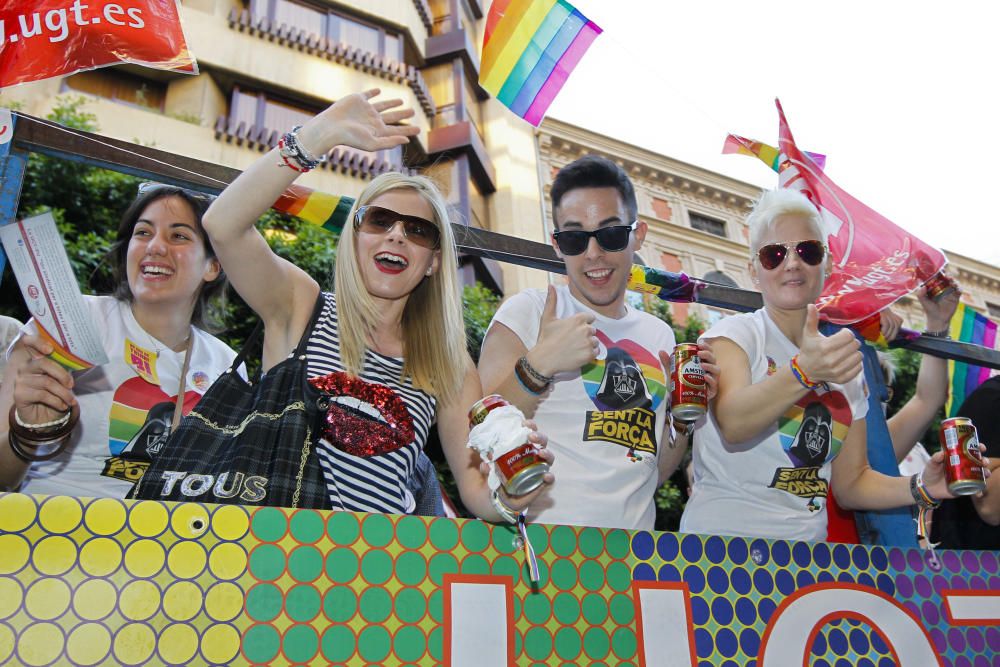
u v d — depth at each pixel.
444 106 17.66
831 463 2.46
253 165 1.73
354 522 1.43
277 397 1.71
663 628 1.62
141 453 2.31
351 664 1.34
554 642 1.51
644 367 2.36
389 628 1.39
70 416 1.68
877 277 3.07
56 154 1.89
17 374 1.67
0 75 1.90
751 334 2.37
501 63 2.71
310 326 1.83
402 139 1.77
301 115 14.73
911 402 3.45
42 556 1.21
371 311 1.87
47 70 1.92
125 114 12.45
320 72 15.02
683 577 1.68
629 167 21.58
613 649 1.56
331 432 1.71
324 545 1.39
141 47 1.98
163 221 2.52
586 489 2.14
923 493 2.15
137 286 2.45
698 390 2.04
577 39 2.79
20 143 1.86
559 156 20.34
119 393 2.36
